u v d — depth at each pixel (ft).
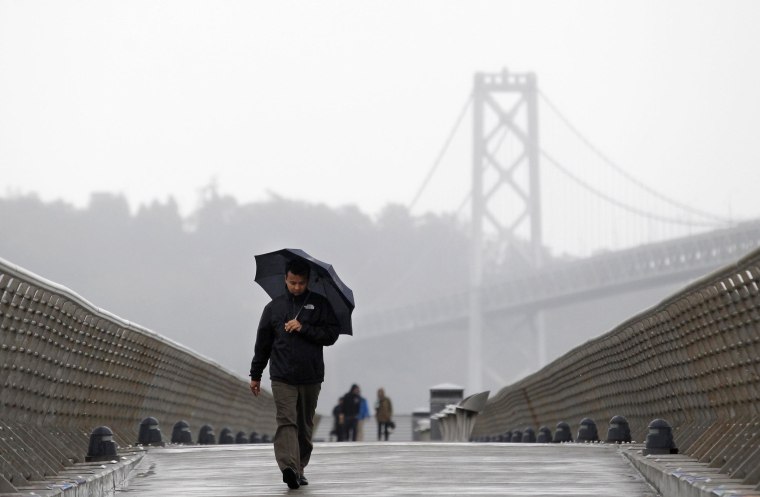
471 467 73.05
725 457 58.49
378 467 73.46
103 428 71.20
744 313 60.70
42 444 67.72
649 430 72.49
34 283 61.87
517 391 177.06
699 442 68.54
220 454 88.58
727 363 65.67
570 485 61.72
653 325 83.25
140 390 106.52
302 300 60.34
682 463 62.13
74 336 76.48
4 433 59.82
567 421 136.15
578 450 88.22
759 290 57.41
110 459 70.79
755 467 50.88
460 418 187.73
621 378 101.45
